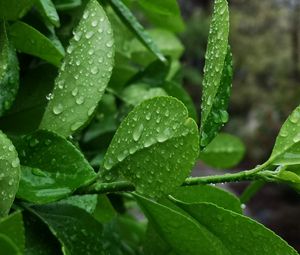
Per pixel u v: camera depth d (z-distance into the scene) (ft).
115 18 1.44
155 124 0.82
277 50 13.51
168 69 1.44
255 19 13.73
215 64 0.86
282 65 13.37
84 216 0.97
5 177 0.81
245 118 14.24
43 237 0.92
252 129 13.50
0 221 0.66
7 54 0.95
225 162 1.67
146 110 0.83
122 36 1.46
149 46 1.24
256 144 13.25
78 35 0.95
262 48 13.57
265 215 11.10
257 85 14.16
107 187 0.87
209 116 0.90
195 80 14.69
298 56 13.39
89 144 1.36
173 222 0.91
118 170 0.86
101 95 0.92
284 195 11.60
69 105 0.93
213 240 0.93
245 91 14.07
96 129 1.40
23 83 1.11
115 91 1.49
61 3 1.19
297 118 0.87
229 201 1.10
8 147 0.82
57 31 1.20
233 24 13.88
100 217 1.27
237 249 0.91
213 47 0.88
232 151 1.64
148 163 0.83
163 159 0.81
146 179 0.83
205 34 15.57
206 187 1.09
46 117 0.93
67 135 0.92
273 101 13.41
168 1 1.28
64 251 0.83
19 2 0.99
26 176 0.88
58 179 0.88
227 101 0.92
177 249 0.96
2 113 0.95
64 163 0.89
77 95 0.93
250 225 0.88
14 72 0.97
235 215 0.88
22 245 0.69
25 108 1.10
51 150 0.90
